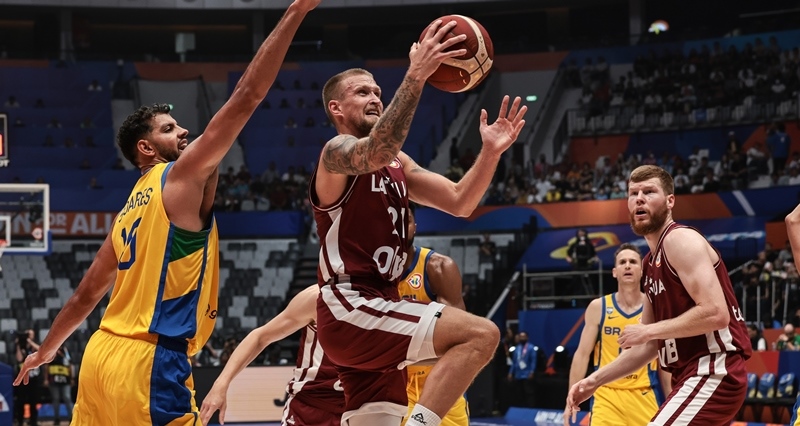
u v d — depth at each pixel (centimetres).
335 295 306
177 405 324
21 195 1255
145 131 356
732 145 2127
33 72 2647
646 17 2861
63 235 2181
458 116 2675
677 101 2383
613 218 2014
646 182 418
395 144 282
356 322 301
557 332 1614
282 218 2208
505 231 2109
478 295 1875
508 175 2284
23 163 2416
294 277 2114
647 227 417
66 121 2573
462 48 304
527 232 2042
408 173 339
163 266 325
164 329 323
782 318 1434
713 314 380
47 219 1146
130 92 2684
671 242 402
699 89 2392
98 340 332
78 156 2466
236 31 3050
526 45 2731
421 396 286
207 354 1638
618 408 609
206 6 2770
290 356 1769
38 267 2105
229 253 2189
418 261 490
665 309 411
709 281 386
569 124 2491
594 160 2445
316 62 2795
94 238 2203
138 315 326
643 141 2403
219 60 2823
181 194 324
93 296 354
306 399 436
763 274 1502
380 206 309
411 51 294
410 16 2891
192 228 328
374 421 321
